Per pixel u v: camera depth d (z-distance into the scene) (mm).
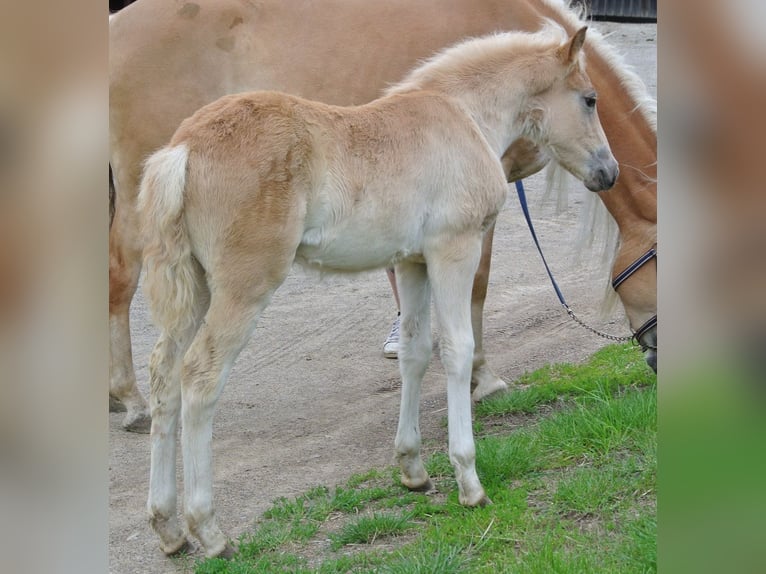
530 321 6824
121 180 4957
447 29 4918
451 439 3627
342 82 4918
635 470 3734
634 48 14953
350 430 4926
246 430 4992
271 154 3217
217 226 3217
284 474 4332
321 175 3330
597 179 4039
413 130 3557
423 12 4961
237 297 3230
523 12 4883
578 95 3969
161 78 4922
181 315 3299
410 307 3834
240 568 3215
